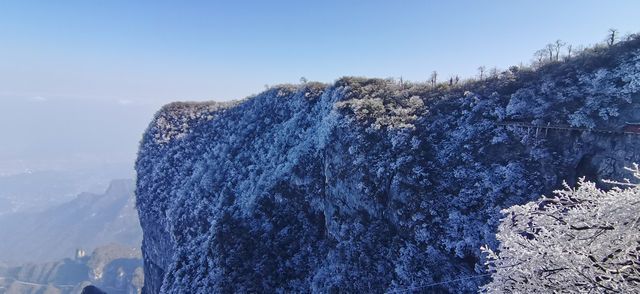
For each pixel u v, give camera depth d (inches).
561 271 368.5
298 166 2073.1
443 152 1497.3
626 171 1086.4
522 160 1293.1
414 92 2073.1
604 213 359.9
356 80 2390.5
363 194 1603.1
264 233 1908.2
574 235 379.2
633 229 347.3
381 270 1346.0
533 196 1197.7
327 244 1748.3
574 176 1199.6
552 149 1261.1
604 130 1155.3
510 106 1453.0
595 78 1299.2
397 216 1434.5
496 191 1254.3
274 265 1740.9
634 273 343.9
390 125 1716.3
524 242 414.3
